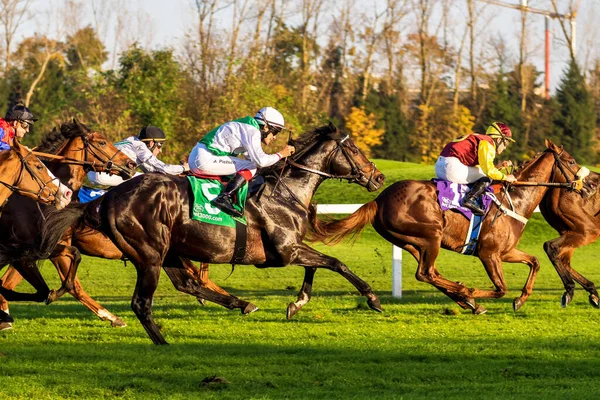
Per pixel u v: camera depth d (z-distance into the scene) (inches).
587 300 504.7
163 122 1086.4
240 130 360.2
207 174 360.8
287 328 387.9
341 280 621.9
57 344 346.6
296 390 271.4
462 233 432.8
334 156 390.0
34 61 2297.0
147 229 345.7
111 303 493.4
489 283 608.7
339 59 2263.8
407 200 425.4
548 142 460.8
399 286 514.3
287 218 369.7
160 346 340.5
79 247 416.5
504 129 445.1
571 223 460.4
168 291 578.2
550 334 373.4
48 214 349.1
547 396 261.3
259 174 371.9
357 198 925.2
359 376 289.7
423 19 2206.0
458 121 1943.9
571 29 2143.2
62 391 269.3
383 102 1950.1
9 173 345.1
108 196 351.3
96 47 2455.7
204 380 279.0
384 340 356.5
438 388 276.1
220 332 377.7
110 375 289.0
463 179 428.8
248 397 261.6
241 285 599.2
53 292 396.2
